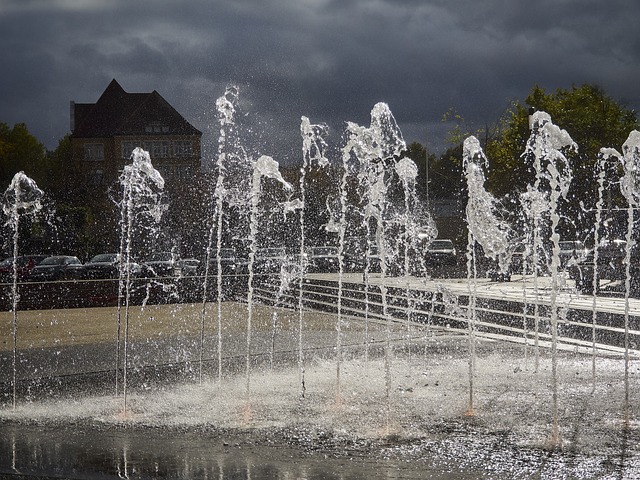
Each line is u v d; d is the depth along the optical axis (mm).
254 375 8570
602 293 21797
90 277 33500
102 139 71375
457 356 9875
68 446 5652
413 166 10578
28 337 12461
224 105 9578
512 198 44875
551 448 5410
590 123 43562
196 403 7102
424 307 17344
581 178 40812
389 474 4879
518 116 45750
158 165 69688
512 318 14633
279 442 5695
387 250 39031
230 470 5012
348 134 9938
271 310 17297
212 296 20734
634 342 11102
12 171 69312
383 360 9609
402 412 6605
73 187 49812
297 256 38719
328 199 38344
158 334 12641
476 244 41281
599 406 6754
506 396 7254
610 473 4824
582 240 35469
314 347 10836
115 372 8859
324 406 6895
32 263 35750
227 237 39094
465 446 5496
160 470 5035
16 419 6547
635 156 9172
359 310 16906
